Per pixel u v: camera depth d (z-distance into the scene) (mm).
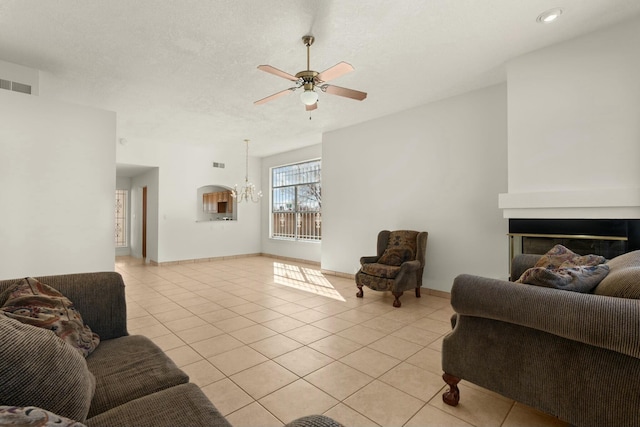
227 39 2861
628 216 2658
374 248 5203
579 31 2807
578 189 2887
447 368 1882
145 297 4359
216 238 7824
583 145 2875
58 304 1490
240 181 8227
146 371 1386
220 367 2373
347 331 3105
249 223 8445
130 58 3178
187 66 3355
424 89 4020
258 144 7062
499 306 1554
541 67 3086
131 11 2467
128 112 4777
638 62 2639
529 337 1554
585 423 1382
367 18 2574
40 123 3281
